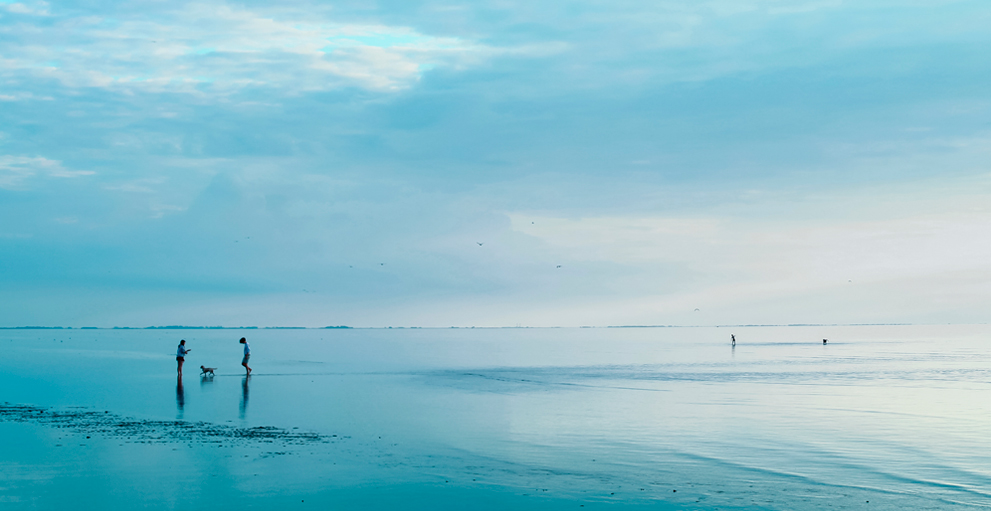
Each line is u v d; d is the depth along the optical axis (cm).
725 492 1366
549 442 1875
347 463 1600
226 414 2375
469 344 12438
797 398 2948
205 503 1276
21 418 2269
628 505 1283
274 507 1255
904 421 2253
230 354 7681
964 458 1675
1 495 1322
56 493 1334
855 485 1420
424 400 2828
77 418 2266
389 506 1270
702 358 6612
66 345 11069
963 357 6656
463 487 1399
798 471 1544
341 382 3675
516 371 4653
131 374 4250
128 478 1447
